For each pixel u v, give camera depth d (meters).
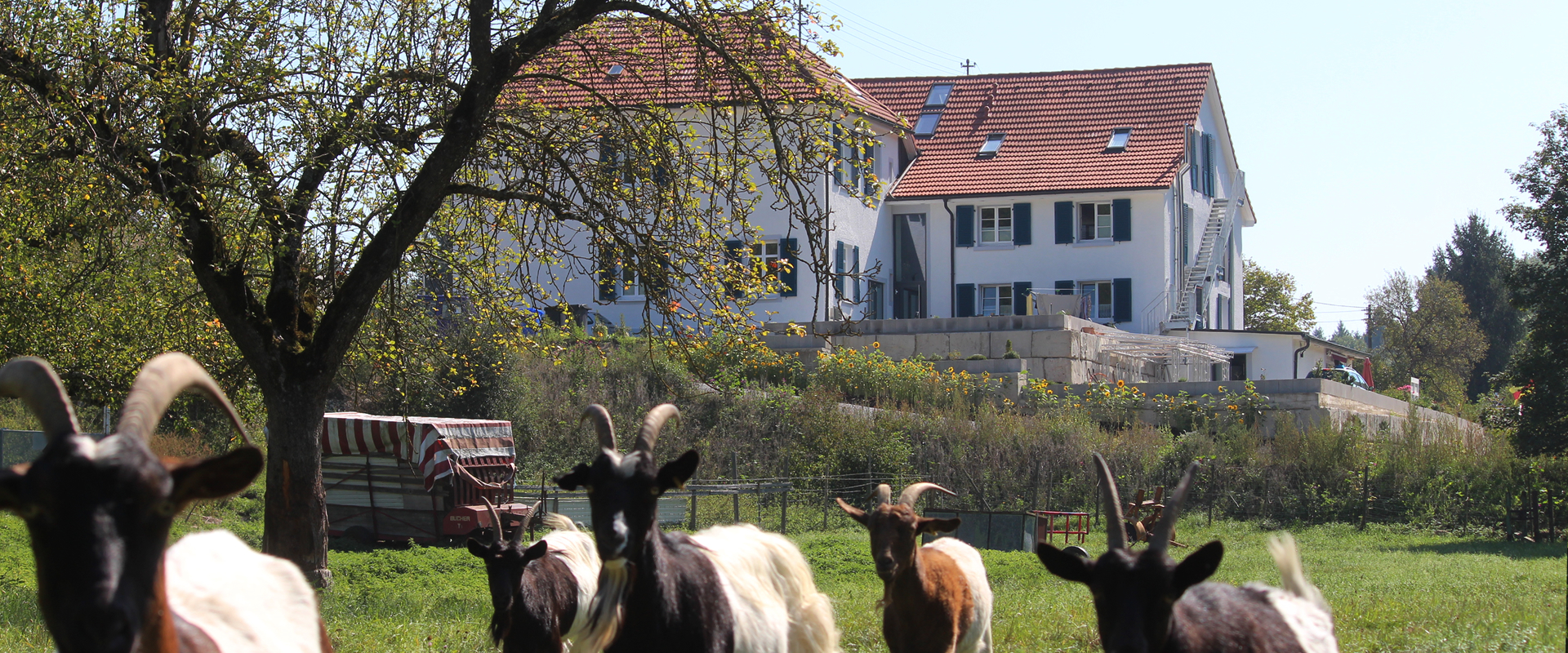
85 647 2.65
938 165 42.31
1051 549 4.70
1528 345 26.42
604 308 35.38
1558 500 26.66
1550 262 25.61
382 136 12.90
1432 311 74.38
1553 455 26.16
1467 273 83.88
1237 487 27.05
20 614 10.70
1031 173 41.00
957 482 25.97
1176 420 29.86
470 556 17.12
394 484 19.75
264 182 12.02
